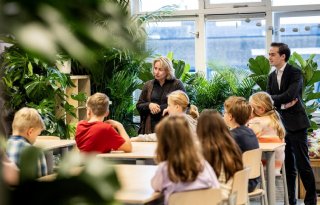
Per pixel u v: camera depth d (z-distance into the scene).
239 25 7.18
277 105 5.09
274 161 4.34
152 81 5.32
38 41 0.40
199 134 3.14
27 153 0.45
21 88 5.37
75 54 0.42
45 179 0.45
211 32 7.30
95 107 4.12
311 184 5.07
